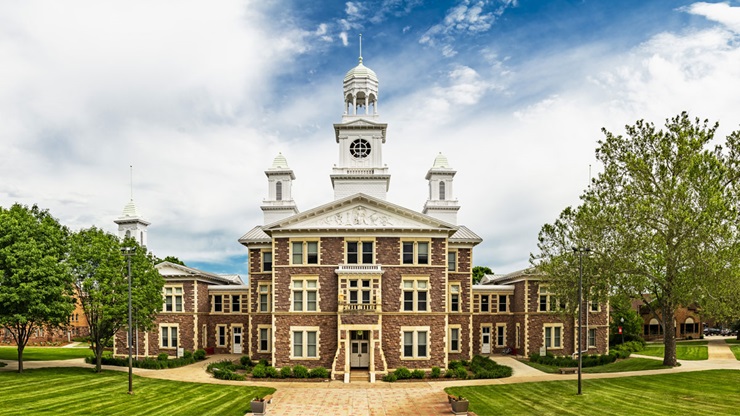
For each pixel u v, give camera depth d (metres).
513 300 69.31
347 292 52.12
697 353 64.00
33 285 44.53
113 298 52.06
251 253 63.75
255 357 61.16
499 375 50.19
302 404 38.66
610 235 49.84
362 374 50.53
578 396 38.47
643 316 98.88
